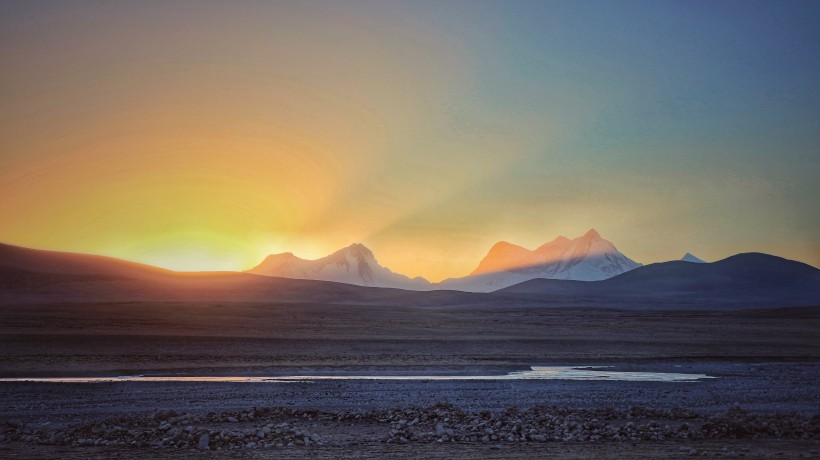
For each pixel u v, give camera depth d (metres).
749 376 43.06
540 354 53.81
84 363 42.84
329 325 81.38
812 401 31.36
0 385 33.72
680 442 20.42
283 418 25.03
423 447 19.61
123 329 67.31
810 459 17.09
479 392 33.28
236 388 33.94
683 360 52.62
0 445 20.00
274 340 57.31
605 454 18.17
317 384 36.00
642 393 33.41
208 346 52.69
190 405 28.83
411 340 61.28
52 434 21.31
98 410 27.55
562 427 22.41
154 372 41.09
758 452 18.22
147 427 22.81
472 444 20.03
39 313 86.75
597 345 61.66
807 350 59.91
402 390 33.75
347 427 23.28
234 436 20.58
